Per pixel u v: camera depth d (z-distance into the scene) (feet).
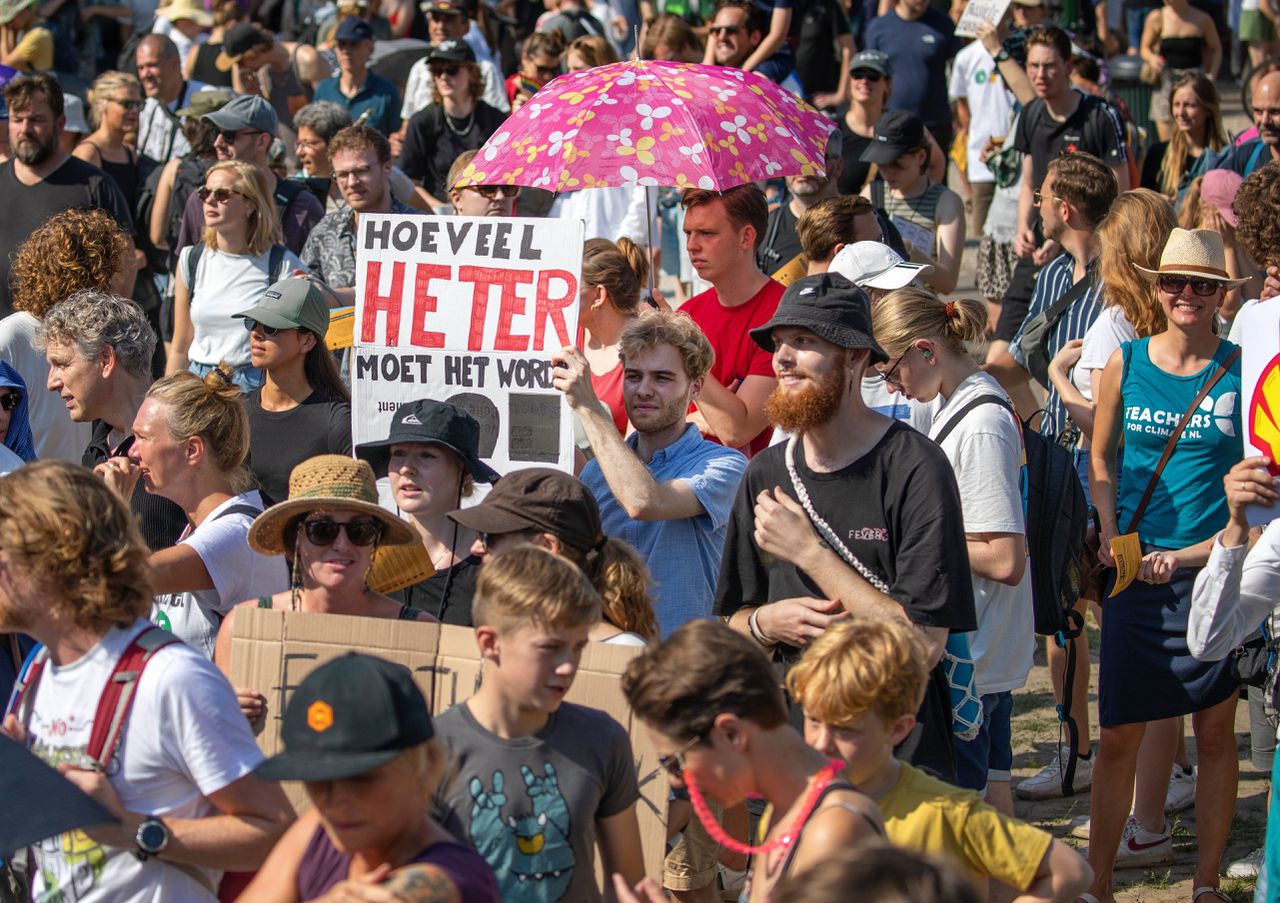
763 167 25.05
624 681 13.65
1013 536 19.93
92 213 27.78
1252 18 61.31
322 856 12.66
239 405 20.22
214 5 56.49
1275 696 19.12
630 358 21.61
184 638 19.75
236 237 32.07
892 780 14.67
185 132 42.24
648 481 20.63
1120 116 48.11
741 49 53.01
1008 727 22.47
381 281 22.82
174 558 18.93
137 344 23.29
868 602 16.89
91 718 13.92
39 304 27.25
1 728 14.78
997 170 47.37
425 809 12.10
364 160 34.01
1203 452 22.26
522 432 22.33
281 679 16.65
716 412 24.50
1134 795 24.66
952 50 59.06
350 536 17.60
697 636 13.28
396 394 22.86
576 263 22.09
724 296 26.76
